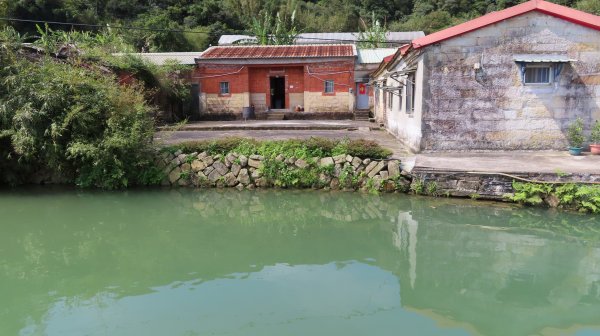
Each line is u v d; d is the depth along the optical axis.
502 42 10.14
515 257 6.20
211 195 9.69
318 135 15.62
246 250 6.67
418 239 6.94
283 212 8.62
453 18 39.75
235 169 10.15
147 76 17.11
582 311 4.72
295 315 4.64
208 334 4.28
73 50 14.02
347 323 4.48
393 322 4.50
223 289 5.30
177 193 9.85
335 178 9.75
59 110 9.85
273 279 5.58
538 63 10.06
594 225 7.32
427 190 8.94
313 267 5.99
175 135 15.39
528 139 10.40
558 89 10.20
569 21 9.98
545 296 5.08
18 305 4.94
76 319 4.60
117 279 5.62
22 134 9.46
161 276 5.70
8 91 9.80
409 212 8.22
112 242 7.01
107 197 9.58
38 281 5.56
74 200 9.36
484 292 5.18
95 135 10.09
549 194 8.08
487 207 8.24
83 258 6.34
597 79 10.11
